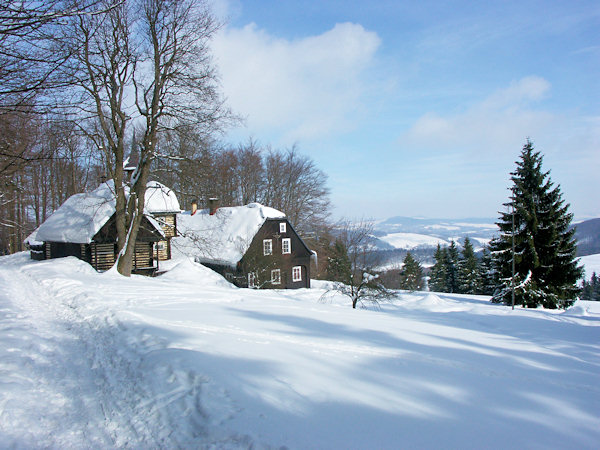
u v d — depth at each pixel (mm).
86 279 17328
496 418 5027
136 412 4691
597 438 4656
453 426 4633
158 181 23594
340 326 10250
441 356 7945
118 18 17969
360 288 20375
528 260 31469
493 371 7219
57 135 16203
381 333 9781
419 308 22375
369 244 21422
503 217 32531
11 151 8727
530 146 32500
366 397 5246
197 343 7195
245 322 9688
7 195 38094
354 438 4055
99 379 5801
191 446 3887
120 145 20766
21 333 7977
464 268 65000
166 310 10820
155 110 20297
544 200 31844
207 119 20328
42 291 14094
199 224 36625
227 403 4590
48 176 45344
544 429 4828
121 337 7812
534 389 6414
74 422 4520
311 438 3959
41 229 32344
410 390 5734
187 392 4980
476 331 12672
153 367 5852
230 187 49531
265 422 4203
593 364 8898
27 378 5688
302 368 6156
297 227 52031
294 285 36156
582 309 25312
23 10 5551
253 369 5855
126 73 19859
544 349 10297
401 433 4289
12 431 4219
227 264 30531
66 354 6992
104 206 29641
